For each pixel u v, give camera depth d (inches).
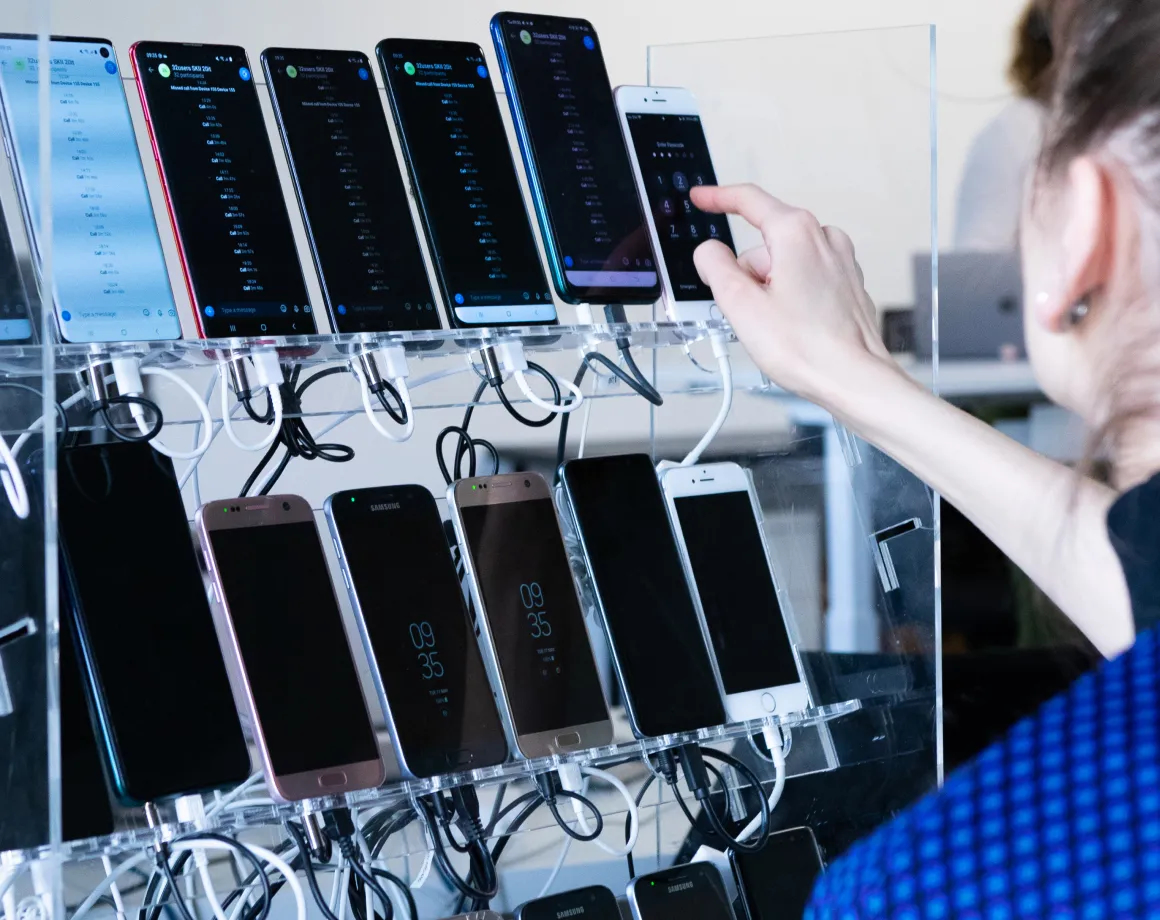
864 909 10.4
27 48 35.8
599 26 69.3
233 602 38.4
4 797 30.1
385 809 41.8
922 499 44.1
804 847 47.5
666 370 47.8
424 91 42.6
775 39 46.9
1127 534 15.4
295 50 41.2
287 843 41.0
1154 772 10.0
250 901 40.2
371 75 42.1
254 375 38.8
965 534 76.8
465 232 41.9
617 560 45.2
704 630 45.9
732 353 46.6
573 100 44.8
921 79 45.9
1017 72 16.2
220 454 43.4
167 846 36.0
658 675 44.2
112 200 36.7
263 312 38.2
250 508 39.8
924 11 76.8
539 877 45.4
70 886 36.8
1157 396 14.7
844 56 46.4
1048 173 14.9
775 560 48.4
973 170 78.4
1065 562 22.7
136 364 36.2
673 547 46.3
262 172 39.2
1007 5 77.5
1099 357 15.4
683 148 46.3
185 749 36.4
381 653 40.2
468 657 41.4
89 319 35.7
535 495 44.9
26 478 29.0
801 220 32.6
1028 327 16.7
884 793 46.1
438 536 42.7
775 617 47.3
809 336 31.1
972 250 78.7
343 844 39.1
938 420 28.1
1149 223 13.7
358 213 40.5
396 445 46.1
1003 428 80.0
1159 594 14.9
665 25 70.4
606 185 44.5
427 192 41.6
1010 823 10.2
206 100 39.0
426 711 40.1
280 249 38.9
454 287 41.2
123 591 36.9
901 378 29.3
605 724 42.8
